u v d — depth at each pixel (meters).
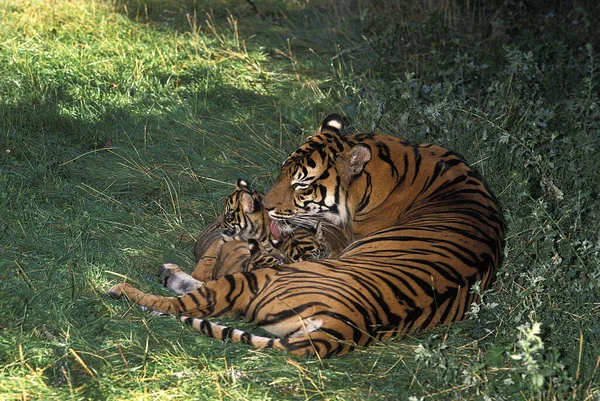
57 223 11.56
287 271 9.02
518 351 8.75
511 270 9.90
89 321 9.30
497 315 9.54
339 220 10.76
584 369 8.54
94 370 8.34
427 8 20.58
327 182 10.63
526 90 14.80
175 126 15.09
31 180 12.52
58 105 14.92
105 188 12.78
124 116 15.12
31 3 20.11
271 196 10.80
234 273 9.55
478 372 8.43
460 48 18.02
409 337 9.09
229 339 8.94
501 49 18.11
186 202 12.77
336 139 10.90
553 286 9.67
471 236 9.57
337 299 8.60
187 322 9.09
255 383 8.36
